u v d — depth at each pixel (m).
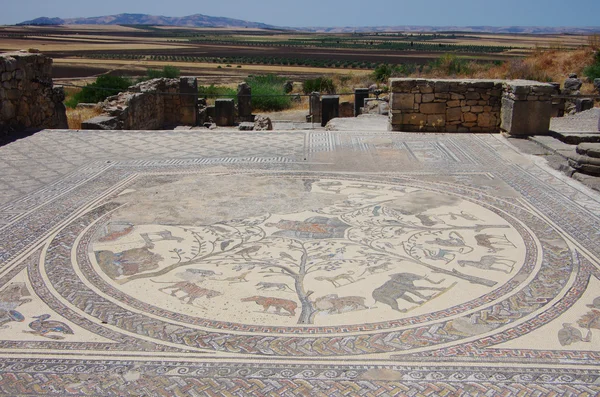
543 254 4.95
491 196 6.73
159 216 6.05
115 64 57.59
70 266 4.76
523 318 3.87
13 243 5.27
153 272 4.64
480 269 4.66
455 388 3.13
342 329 3.76
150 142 10.18
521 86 9.90
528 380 3.19
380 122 13.09
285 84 30.11
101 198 6.73
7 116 10.81
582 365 3.33
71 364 3.37
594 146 7.48
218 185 7.27
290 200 6.60
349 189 7.07
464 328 3.76
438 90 10.90
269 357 3.45
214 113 19.91
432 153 9.12
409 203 6.47
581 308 3.99
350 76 31.61
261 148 9.61
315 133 11.03
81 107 19.56
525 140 9.98
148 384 3.19
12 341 3.61
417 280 4.46
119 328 3.78
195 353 3.49
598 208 6.23
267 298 4.18
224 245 5.21
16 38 126.31
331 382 3.20
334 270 4.65
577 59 25.75
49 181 7.53
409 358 3.42
